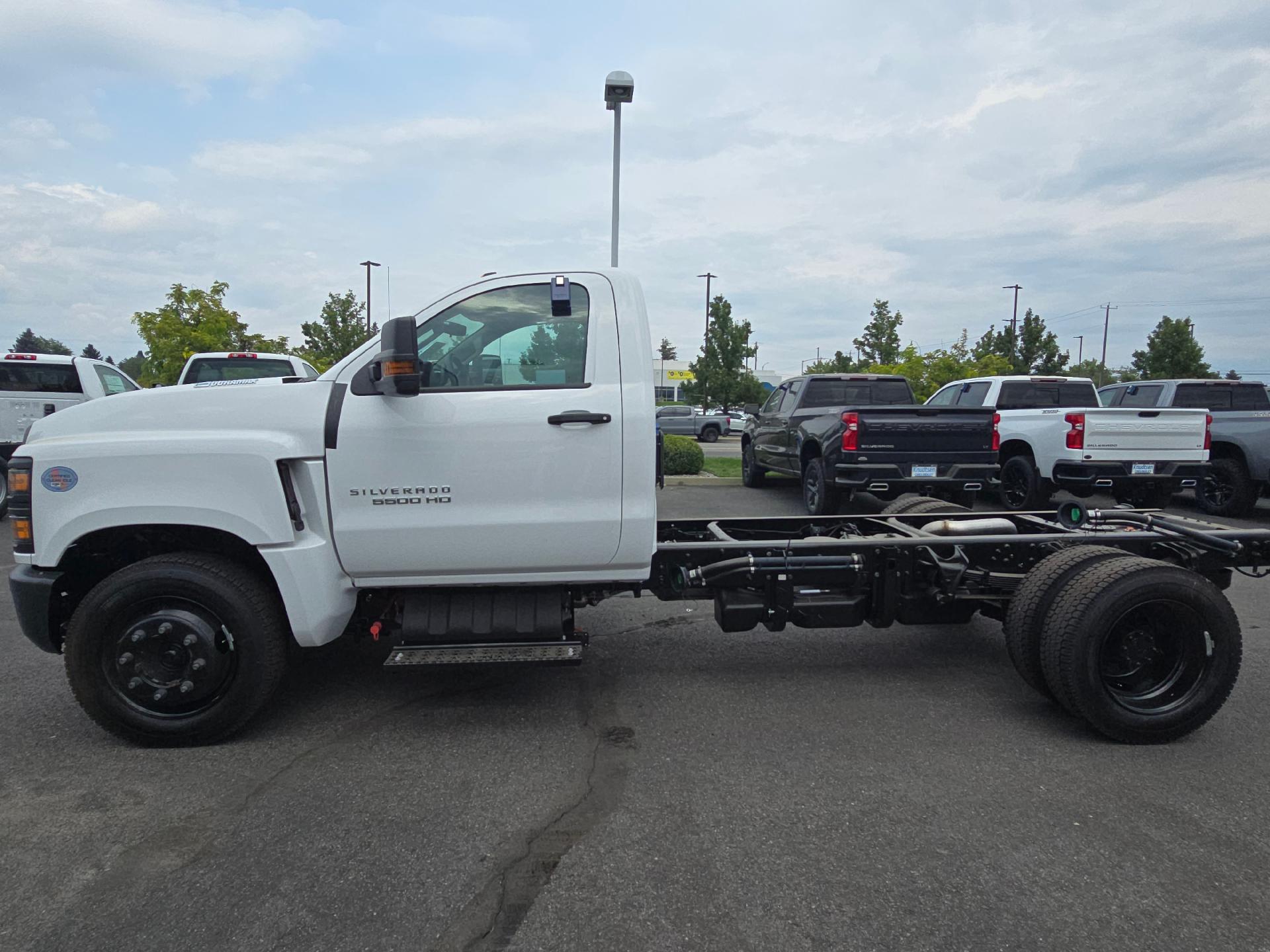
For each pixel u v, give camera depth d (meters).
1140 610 3.97
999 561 4.79
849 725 4.18
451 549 3.99
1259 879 2.85
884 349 29.06
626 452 4.01
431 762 3.77
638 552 4.07
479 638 4.09
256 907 2.71
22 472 3.85
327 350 27.42
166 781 3.59
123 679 3.85
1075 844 3.08
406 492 3.94
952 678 4.89
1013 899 2.74
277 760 3.81
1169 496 9.95
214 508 3.79
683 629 5.89
